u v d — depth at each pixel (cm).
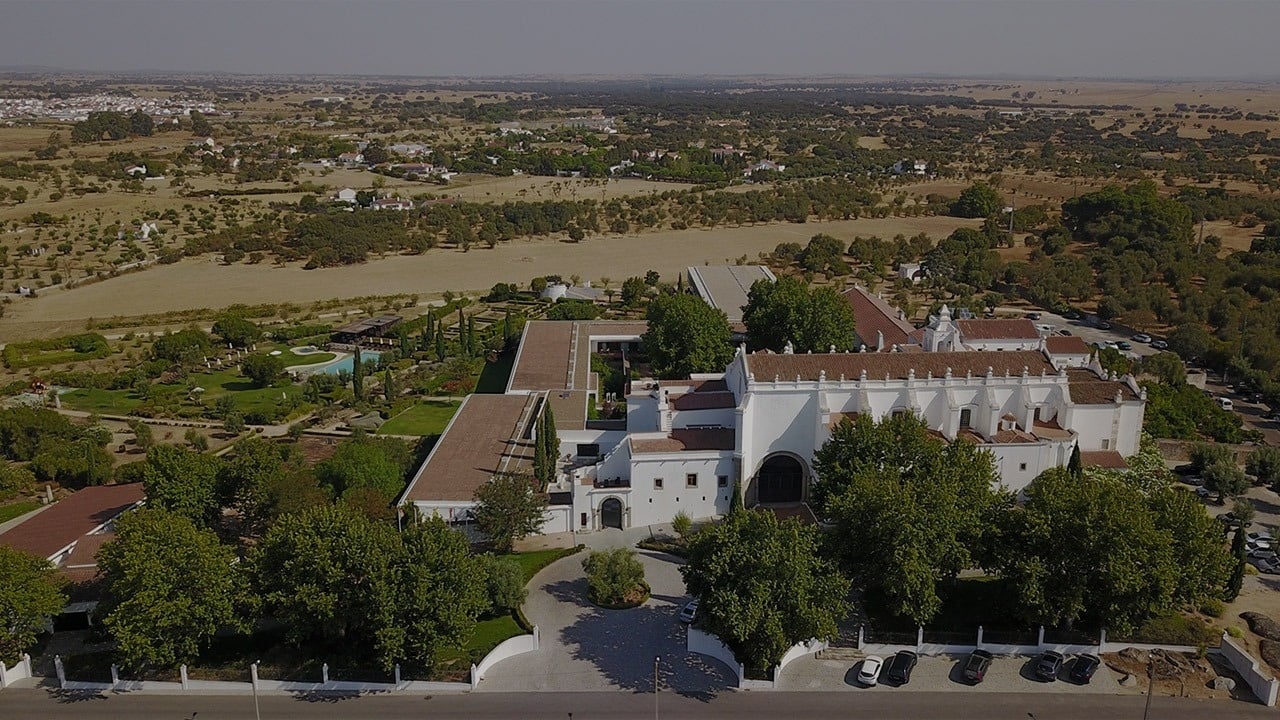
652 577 10994
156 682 8762
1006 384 12425
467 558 9175
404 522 11538
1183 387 16612
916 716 8312
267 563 9094
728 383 13588
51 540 10900
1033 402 12456
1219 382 18700
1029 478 12181
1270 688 8425
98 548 10556
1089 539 8788
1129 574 8594
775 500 12694
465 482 12588
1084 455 12394
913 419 11131
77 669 8975
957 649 9256
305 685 8769
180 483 11181
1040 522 9112
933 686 8744
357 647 9206
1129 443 12744
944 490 9512
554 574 11062
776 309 16725
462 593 8838
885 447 10819
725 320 16988
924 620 9056
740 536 9100
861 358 12681
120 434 15650
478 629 9725
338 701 8606
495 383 18512
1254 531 11925
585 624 9950
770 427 12350
